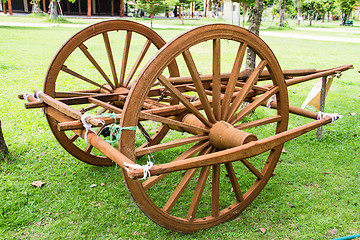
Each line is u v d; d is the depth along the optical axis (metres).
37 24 26.55
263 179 3.49
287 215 3.45
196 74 2.73
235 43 18.97
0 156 4.30
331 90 8.63
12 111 6.11
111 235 3.12
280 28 35.19
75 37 3.84
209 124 3.01
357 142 5.31
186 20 42.22
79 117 2.63
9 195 3.63
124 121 2.48
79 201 3.61
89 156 4.21
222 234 3.14
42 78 8.68
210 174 4.23
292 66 12.16
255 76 3.13
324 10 54.69
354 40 23.34
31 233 3.12
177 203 3.62
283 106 3.50
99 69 4.11
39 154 4.60
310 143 5.28
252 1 17.06
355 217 3.44
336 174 4.34
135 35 21.12
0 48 13.24
